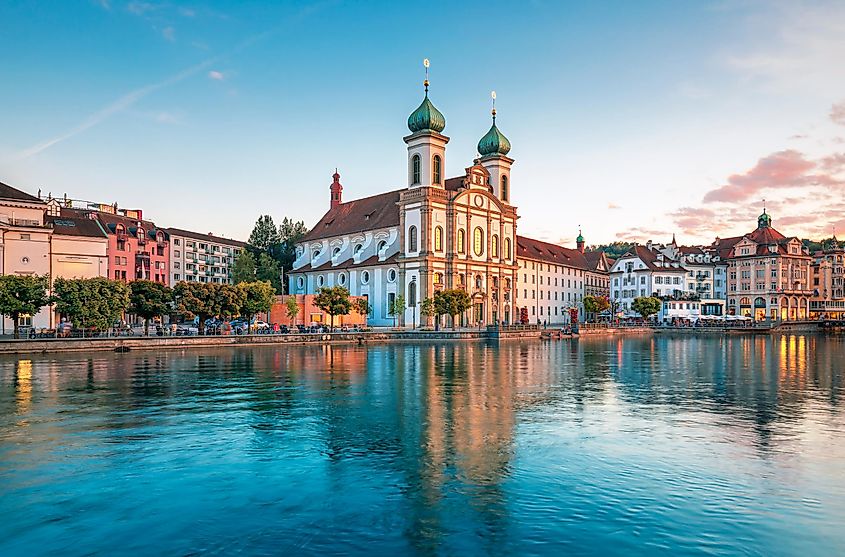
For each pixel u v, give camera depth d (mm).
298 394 37375
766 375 49469
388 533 15789
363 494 18625
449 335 99438
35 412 31375
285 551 14797
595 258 194625
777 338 123250
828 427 28109
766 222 198750
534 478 20141
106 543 15289
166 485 19531
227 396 36594
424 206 120625
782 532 15891
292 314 111125
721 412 31891
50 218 109312
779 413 31672
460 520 16594
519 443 24812
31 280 72688
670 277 185500
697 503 17859
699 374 50000
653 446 24375
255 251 198750
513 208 138875
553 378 46312
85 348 69375
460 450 23688
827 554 14672
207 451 23578
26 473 20812
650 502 17938
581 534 15688
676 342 103938
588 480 19938
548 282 166375
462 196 125812
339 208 160875
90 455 23031
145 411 31703
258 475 20516
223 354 67312
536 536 15578
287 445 24453
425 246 120250
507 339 104938
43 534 15828
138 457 22734
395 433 26594
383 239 135625
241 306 87750
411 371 50500
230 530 16016
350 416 30422
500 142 139000
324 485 19469
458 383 42781
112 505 17797
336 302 102875
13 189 99188
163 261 160375
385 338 94438
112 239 140750
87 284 75062
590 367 55469
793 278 191375
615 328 131125
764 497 18391
